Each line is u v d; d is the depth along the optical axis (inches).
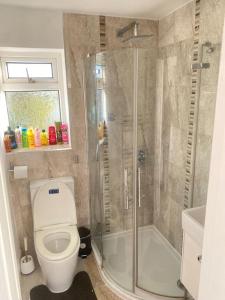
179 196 87.6
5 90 86.7
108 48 87.7
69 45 83.1
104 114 84.4
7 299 25.0
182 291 74.4
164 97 89.2
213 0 63.2
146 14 84.7
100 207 93.4
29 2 71.7
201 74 69.6
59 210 88.6
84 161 94.3
